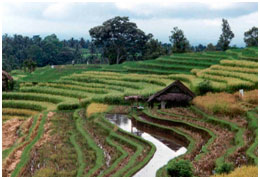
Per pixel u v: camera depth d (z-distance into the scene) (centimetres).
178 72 6309
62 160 2467
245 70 5275
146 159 2320
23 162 2516
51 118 4009
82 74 6906
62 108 4519
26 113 4969
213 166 2064
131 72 7144
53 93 5691
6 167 2509
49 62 14075
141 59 11594
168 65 6988
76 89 5803
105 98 4522
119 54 11331
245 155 2216
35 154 2692
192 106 3841
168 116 3559
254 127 2747
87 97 5059
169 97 3962
